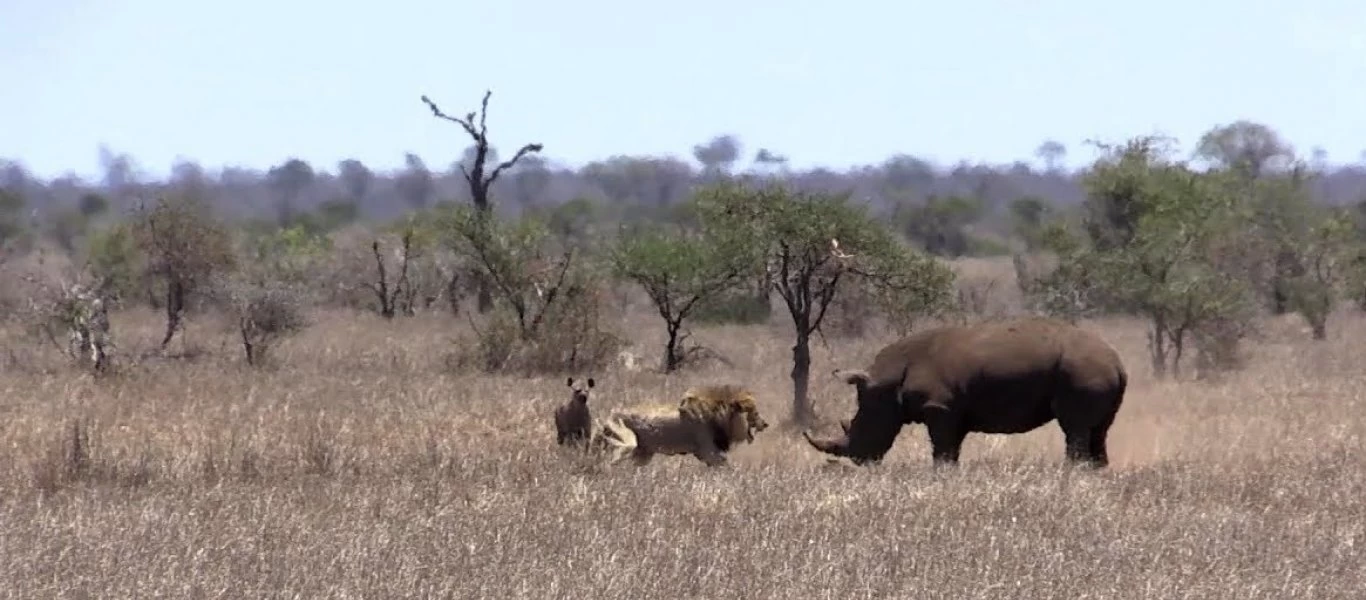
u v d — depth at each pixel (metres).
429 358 34.31
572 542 13.38
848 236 24.20
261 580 12.10
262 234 67.12
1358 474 17.36
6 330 40.06
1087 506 15.09
